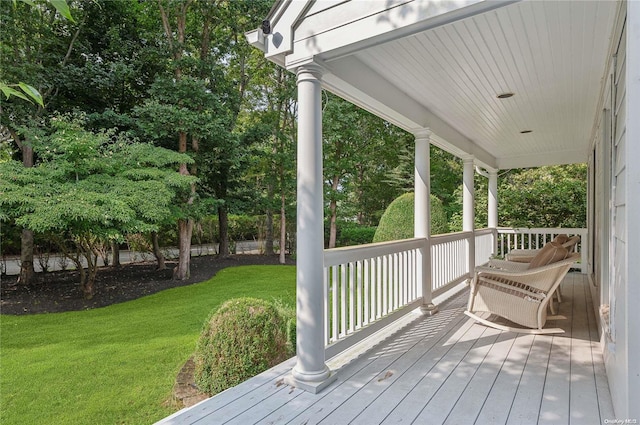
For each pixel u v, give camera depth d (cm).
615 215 236
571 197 877
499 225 945
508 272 356
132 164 734
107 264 1064
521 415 211
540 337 346
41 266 939
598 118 393
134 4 868
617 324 209
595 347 317
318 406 228
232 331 297
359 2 232
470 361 292
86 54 856
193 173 899
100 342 462
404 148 1410
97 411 290
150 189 689
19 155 859
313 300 255
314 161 256
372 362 295
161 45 856
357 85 292
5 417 284
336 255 298
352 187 1471
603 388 242
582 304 471
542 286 343
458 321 407
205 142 920
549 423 203
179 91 809
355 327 326
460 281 576
